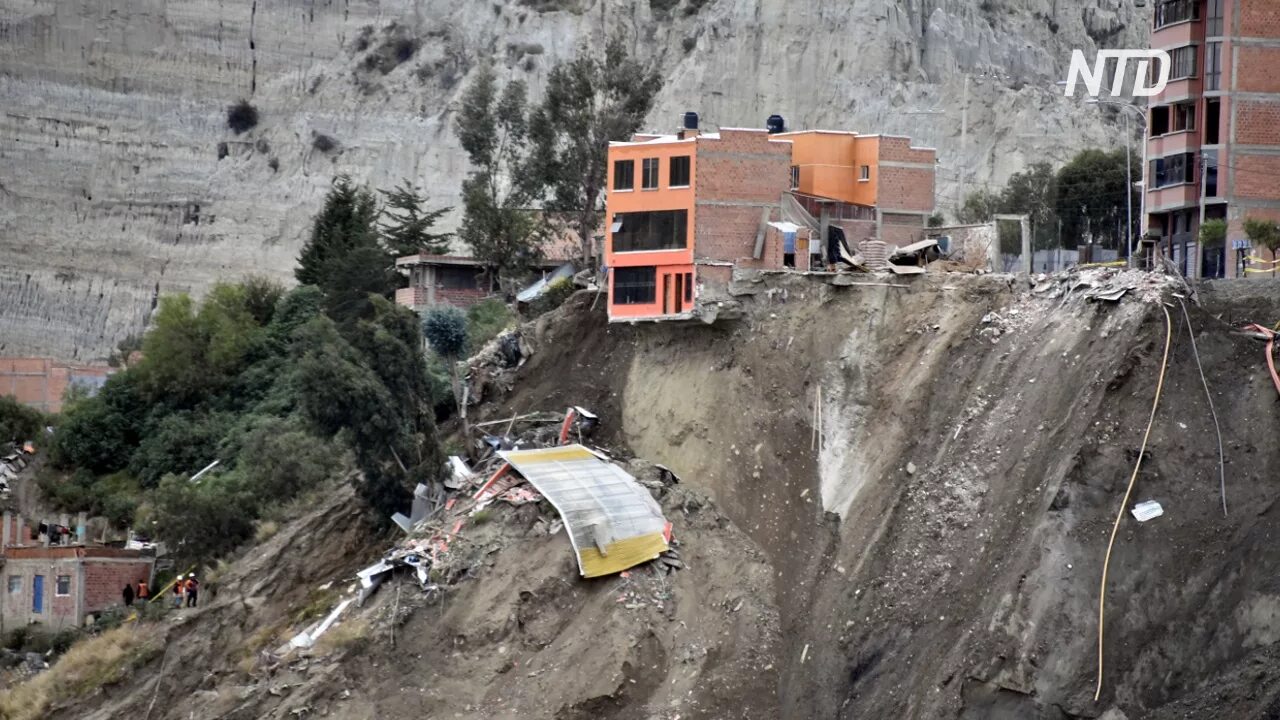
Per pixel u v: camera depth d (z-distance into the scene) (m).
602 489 55.66
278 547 62.00
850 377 56.28
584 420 60.69
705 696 50.25
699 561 54.16
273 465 68.94
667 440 58.62
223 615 59.38
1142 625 46.44
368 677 52.91
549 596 52.94
